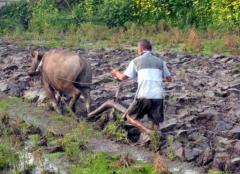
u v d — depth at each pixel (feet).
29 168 28.63
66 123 37.01
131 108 31.89
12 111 40.24
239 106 39.09
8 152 30.94
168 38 78.18
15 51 68.80
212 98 41.83
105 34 85.46
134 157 30.42
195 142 31.04
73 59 36.88
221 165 28.45
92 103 39.52
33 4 105.09
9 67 54.75
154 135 31.12
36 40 84.79
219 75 52.24
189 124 34.37
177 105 39.14
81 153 30.71
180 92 43.32
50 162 29.84
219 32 81.00
